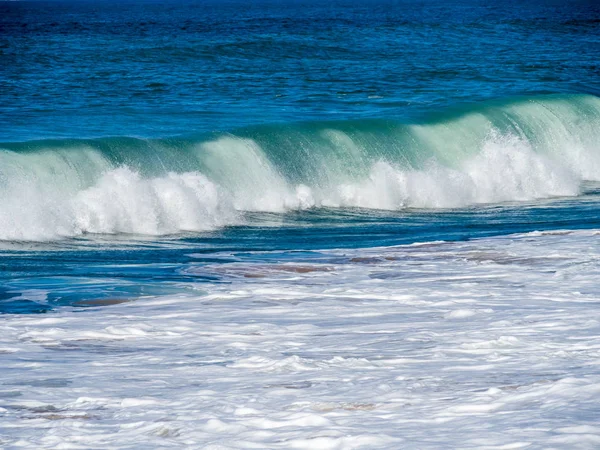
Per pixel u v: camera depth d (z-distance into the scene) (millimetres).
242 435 10180
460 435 9656
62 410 11586
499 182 44094
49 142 33719
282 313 18750
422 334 16250
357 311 18859
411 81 71562
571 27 151000
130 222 33188
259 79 71625
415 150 42969
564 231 30781
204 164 36844
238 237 33250
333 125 41875
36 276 24531
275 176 38688
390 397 11656
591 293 20375
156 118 48562
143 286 22547
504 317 17656
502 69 81500
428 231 35031
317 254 27641
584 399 10797
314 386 12484
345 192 40281
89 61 85250
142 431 10523
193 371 13789
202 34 133625
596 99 51594
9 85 65438
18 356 15023
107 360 14719
